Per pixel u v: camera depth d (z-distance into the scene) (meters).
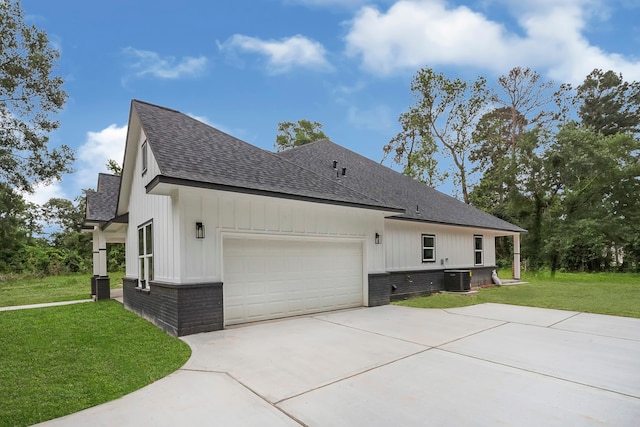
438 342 6.39
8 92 15.27
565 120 31.17
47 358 5.73
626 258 26.09
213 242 7.62
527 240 25.58
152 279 8.92
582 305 10.76
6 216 24.62
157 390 4.27
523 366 5.08
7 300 14.20
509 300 11.96
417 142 31.95
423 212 13.79
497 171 28.56
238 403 3.89
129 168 10.82
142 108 9.12
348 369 4.96
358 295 10.66
